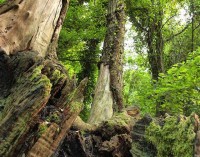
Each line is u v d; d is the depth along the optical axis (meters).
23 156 3.41
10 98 3.65
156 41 19.33
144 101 12.91
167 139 4.83
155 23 19.11
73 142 4.80
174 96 11.40
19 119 3.33
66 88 4.28
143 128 5.34
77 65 16.64
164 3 18.34
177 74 11.07
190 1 20.23
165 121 5.22
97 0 16.00
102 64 10.40
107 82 9.89
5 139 3.25
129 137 5.21
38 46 5.31
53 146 3.68
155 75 19.06
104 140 5.30
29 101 3.40
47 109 3.95
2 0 8.66
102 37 15.11
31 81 3.64
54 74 4.17
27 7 5.21
